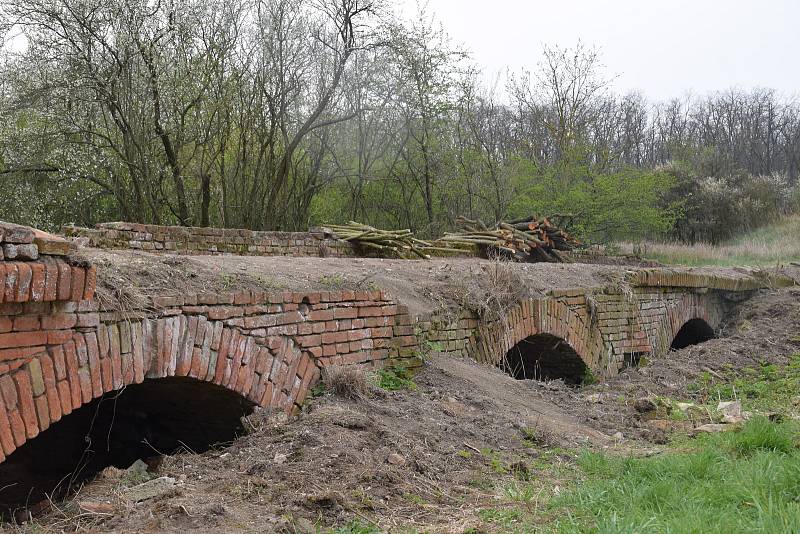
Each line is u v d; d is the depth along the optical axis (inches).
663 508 172.7
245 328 227.8
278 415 231.5
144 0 673.0
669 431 298.0
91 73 658.2
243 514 165.0
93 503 171.2
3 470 272.1
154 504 167.8
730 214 1390.3
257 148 832.9
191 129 739.4
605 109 1909.4
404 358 296.7
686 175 1434.5
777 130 2074.3
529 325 388.5
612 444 271.6
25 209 696.4
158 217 706.2
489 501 187.9
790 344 511.8
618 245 1179.3
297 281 262.1
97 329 185.0
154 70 674.8
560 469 223.1
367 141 914.1
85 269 177.3
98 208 788.0
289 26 767.1
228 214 783.7
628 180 1023.6
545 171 1041.5
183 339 207.9
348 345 269.7
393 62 844.6
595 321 454.0
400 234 546.3
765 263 1047.0
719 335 617.6
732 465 210.2
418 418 249.3
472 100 948.6
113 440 278.2
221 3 719.1
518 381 340.8
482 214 975.6
